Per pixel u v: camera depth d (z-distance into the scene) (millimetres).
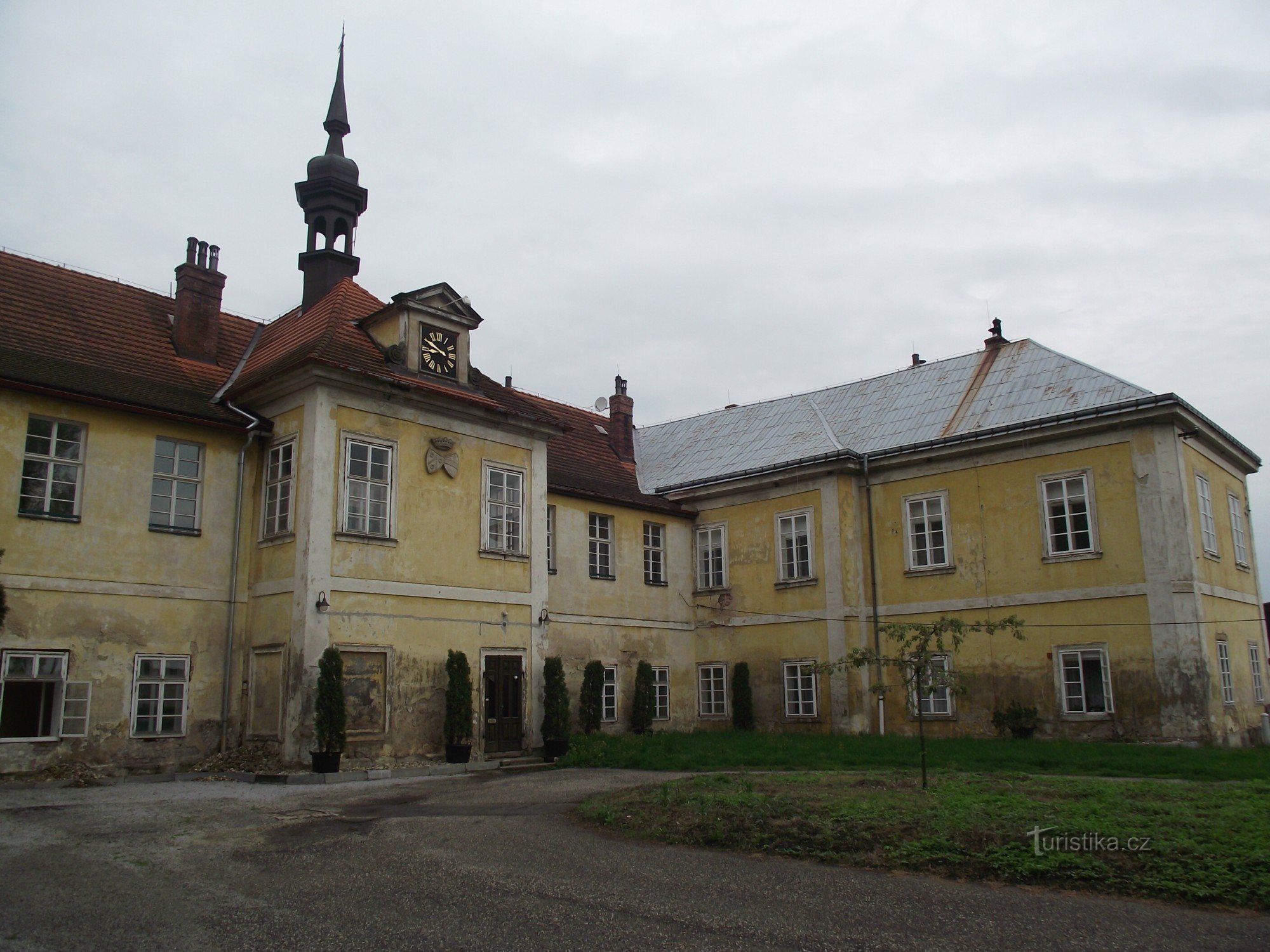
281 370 18547
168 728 17328
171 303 21484
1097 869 8461
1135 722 20562
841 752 18500
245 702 18203
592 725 23703
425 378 20469
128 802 13758
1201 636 20062
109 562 16938
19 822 12023
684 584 28156
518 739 20703
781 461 27125
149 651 17203
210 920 7746
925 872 8906
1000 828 9625
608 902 8180
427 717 19031
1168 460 20859
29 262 19219
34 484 16312
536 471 22375
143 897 8391
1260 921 7359
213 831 11422
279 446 18938
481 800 14000
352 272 24406
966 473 23906
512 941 7203
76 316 19031
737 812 11172
